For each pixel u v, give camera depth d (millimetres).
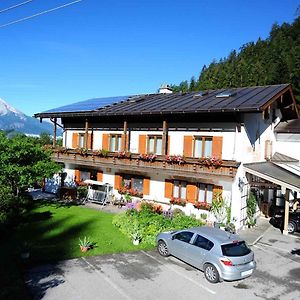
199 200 21500
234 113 19375
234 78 71312
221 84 73750
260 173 19484
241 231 19984
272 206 24094
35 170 20922
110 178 26391
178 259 14594
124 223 18047
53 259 13875
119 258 14430
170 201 22406
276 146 25906
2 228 16406
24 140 21516
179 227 17438
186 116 21969
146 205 21688
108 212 22703
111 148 26719
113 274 12766
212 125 20781
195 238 13555
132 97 31109
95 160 25203
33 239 16266
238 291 11945
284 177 19922
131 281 12250
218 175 19312
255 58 80250
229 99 21391
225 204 20047
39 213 21516
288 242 18250
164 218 18547
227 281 12727
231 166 18891
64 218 20469
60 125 30094
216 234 13422
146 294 11320
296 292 12102
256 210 23062
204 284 12344
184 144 22062
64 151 27328
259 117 22328
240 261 12320
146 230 16766
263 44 92250
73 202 25672
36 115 30000
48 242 15914
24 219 19625
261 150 22938
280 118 26734
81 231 17844
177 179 22422
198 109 19938
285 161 24266
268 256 15969
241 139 19672
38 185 31750
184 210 21875
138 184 24859
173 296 11297
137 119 24812
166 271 13289
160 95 29891
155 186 23516
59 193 27203
